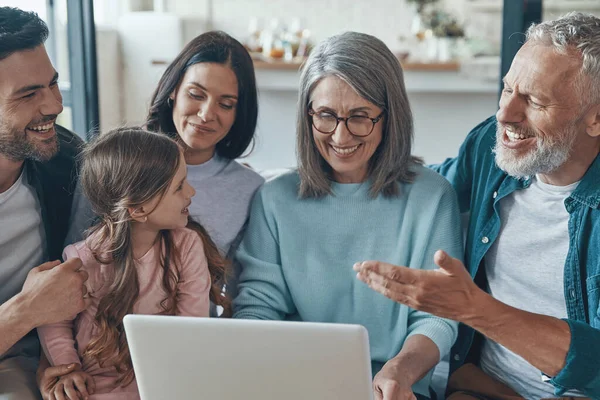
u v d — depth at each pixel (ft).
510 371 5.18
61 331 4.87
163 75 5.97
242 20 20.22
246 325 3.73
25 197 5.26
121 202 4.75
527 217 5.12
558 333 4.30
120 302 4.79
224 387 3.91
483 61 15.99
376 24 19.71
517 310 4.31
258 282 5.57
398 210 5.41
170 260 4.99
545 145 4.73
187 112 5.74
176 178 4.86
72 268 4.55
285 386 3.84
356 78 5.02
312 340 3.68
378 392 4.63
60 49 8.46
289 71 16.76
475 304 4.20
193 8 20.17
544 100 4.67
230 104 5.82
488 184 5.35
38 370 4.94
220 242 5.86
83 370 4.85
